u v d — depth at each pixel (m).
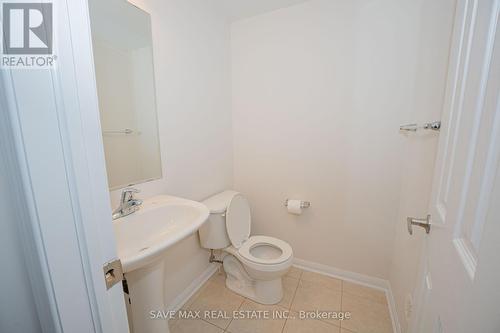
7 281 0.40
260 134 1.88
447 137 0.62
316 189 1.74
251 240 1.67
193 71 1.48
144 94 1.18
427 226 0.71
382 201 1.54
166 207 1.13
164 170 1.32
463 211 0.46
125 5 1.05
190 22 1.43
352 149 1.58
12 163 0.34
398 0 1.32
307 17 1.57
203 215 1.02
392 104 1.42
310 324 1.34
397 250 1.43
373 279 1.65
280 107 1.77
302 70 1.65
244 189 2.04
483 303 0.33
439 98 0.93
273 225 1.96
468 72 0.50
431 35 1.09
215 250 1.79
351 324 1.34
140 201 1.05
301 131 1.72
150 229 1.06
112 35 1.01
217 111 1.77
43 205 0.35
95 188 0.41
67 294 0.39
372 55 1.43
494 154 0.36
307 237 1.83
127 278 1.00
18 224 0.39
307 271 1.85
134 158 1.15
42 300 0.39
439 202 0.64
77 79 0.38
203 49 1.56
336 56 1.53
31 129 0.33
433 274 0.61
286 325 1.34
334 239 1.74
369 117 1.49
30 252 0.37
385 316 1.40
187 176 1.50
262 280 1.46
